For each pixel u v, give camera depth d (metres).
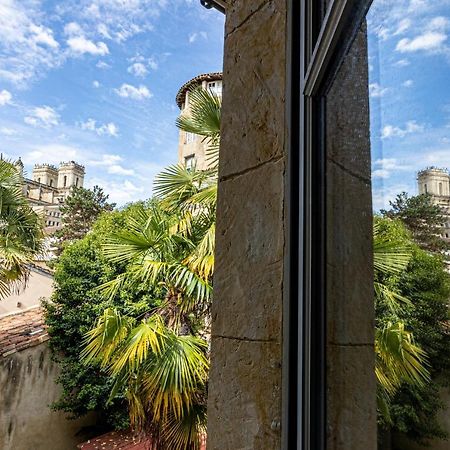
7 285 5.43
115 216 7.21
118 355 3.27
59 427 5.71
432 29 0.45
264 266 0.90
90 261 6.10
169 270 3.49
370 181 0.60
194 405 3.24
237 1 1.22
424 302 0.45
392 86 0.54
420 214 0.46
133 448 5.30
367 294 0.58
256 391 0.86
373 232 0.58
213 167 4.12
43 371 5.59
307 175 0.80
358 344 0.59
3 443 5.02
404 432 0.47
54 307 5.88
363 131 0.63
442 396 0.41
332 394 0.66
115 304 5.66
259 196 0.97
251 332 0.91
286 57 0.93
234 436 0.90
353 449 0.59
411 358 0.47
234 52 1.19
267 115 0.99
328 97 0.77
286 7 0.97
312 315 0.73
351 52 0.68
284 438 0.74
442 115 0.43
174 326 3.62
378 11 0.59
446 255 0.42
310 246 0.77
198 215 3.93
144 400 3.28
